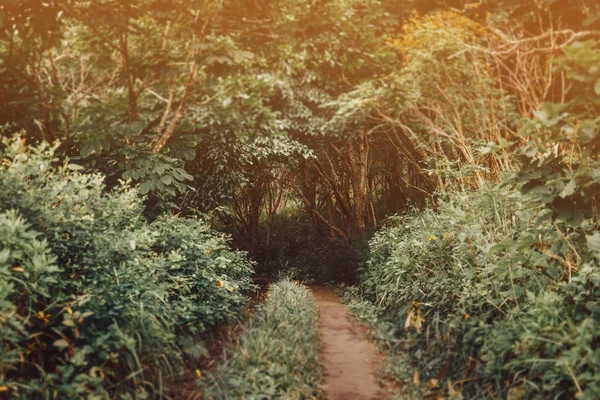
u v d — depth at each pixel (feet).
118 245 15.40
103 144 21.47
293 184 56.08
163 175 23.12
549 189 14.48
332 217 52.85
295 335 17.06
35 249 12.55
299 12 22.06
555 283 15.43
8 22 19.42
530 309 14.10
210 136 30.50
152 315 14.89
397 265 23.72
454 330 15.76
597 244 13.78
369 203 47.78
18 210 13.38
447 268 21.30
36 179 15.01
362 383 14.62
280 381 13.53
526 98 24.25
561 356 12.36
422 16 26.99
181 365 14.92
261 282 39.50
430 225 25.20
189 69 22.89
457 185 27.22
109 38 23.57
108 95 24.31
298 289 27.40
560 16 19.97
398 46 26.91
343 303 28.35
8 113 21.33
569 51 13.51
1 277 11.53
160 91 26.09
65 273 14.69
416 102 28.25
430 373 14.51
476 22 24.22
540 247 16.40
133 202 19.45
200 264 21.08
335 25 23.15
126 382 12.94
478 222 20.44
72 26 23.45
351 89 32.27
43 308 13.46
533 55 23.36
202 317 18.60
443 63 25.08
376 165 48.70
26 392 11.30
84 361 12.36
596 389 10.77
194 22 21.75
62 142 22.63
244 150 33.58
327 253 41.83
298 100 33.27
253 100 24.40
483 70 25.05
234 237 56.90
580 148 14.98
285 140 34.86
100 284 14.84
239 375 13.85
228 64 21.59
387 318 20.99
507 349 13.20
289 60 24.99
